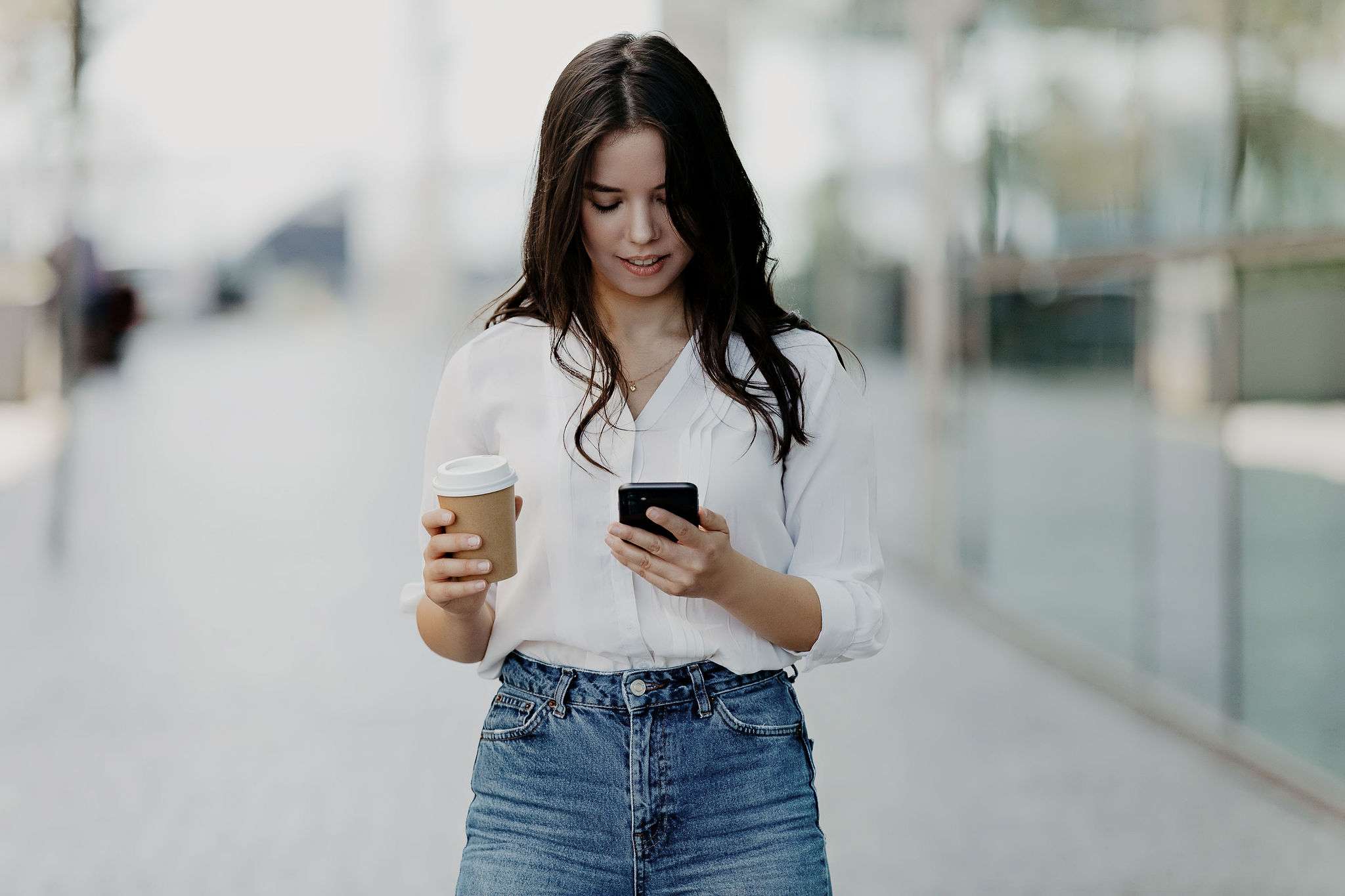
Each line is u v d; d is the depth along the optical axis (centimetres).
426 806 367
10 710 448
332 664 500
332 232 2928
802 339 175
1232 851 336
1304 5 349
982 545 597
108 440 1098
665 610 164
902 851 339
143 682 478
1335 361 344
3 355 1296
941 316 641
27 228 1201
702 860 163
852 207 759
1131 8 450
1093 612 489
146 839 346
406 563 669
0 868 328
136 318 1973
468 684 477
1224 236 395
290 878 323
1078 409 497
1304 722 366
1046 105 520
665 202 162
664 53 162
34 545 705
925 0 641
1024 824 355
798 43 839
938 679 493
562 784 164
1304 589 360
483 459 158
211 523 767
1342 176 335
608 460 165
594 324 166
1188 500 422
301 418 1225
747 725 164
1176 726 427
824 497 172
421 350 2002
